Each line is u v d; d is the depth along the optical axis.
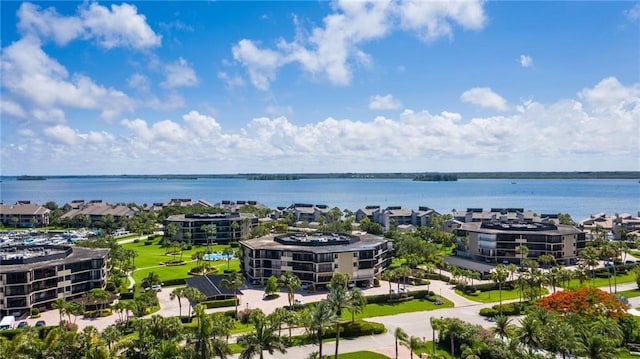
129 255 161.12
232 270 162.38
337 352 82.75
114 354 72.00
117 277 135.00
